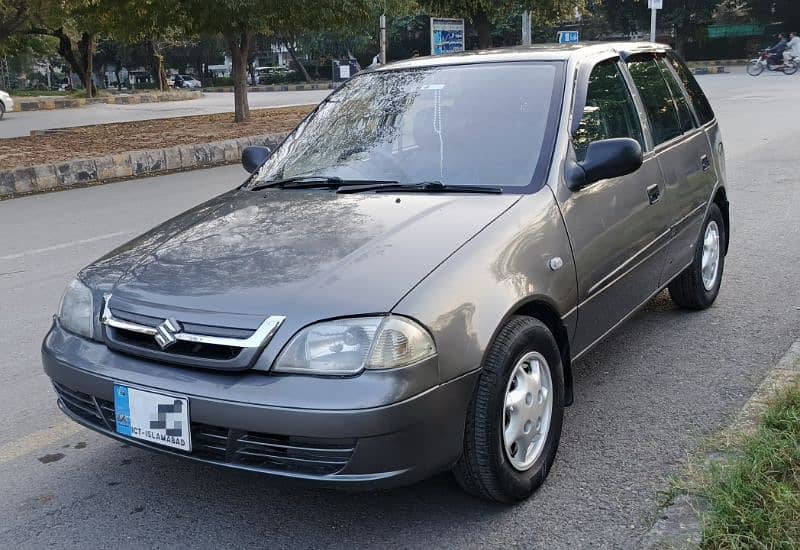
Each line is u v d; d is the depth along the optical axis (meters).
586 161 3.53
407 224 3.17
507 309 2.94
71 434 3.98
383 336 2.62
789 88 24.09
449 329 2.75
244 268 2.96
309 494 3.32
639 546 2.71
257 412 2.61
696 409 3.92
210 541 3.02
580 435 3.70
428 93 4.08
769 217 7.96
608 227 3.71
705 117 5.46
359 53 55.06
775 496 2.71
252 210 3.58
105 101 33.69
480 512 3.11
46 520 3.20
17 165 12.52
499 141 3.69
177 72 75.31
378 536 3.00
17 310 6.00
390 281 2.78
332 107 4.45
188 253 3.18
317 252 3.00
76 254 7.68
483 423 2.87
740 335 4.88
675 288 5.17
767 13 44.19
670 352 4.67
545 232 3.28
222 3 16.00
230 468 2.73
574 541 2.89
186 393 2.72
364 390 2.57
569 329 3.41
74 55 40.19
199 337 2.74
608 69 4.29
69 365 3.06
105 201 10.73
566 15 18.83
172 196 10.91
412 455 2.66
